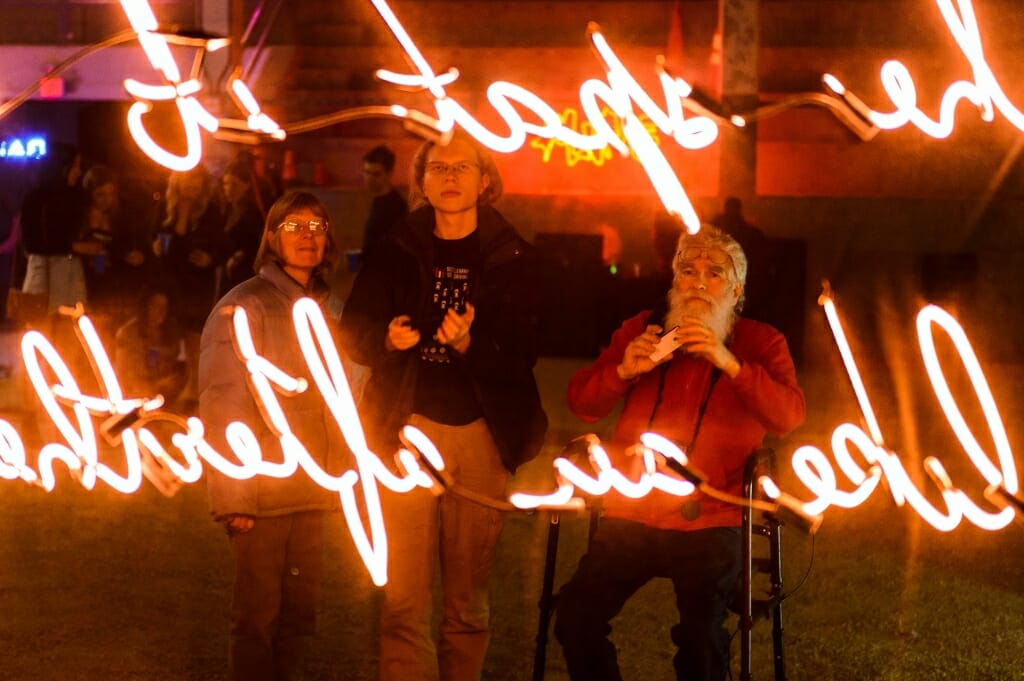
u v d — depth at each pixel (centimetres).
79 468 554
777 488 427
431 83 462
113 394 552
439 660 477
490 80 1742
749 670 429
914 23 1695
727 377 460
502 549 748
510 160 1712
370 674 552
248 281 498
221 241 1085
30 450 962
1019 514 439
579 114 1706
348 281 1544
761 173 1700
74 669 550
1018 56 1614
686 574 444
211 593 660
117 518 803
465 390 469
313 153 1717
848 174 1677
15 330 1605
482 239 473
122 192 1383
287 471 464
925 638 601
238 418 479
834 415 1206
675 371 467
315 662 565
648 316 484
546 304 1582
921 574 704
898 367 1511
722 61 1466
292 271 502
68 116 1744
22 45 1752
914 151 1659
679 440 458
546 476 927
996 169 1633
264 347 488
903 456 1034
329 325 506
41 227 1046
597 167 1702
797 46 1716
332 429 498
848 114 473
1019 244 1559
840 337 456
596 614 449
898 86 480
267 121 468
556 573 704
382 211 1080
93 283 1105
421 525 466
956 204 1566
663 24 1788
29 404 1023
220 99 1599
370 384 476
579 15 1792
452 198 462
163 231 1089
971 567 719
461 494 449
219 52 1683
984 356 1545
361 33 1808
